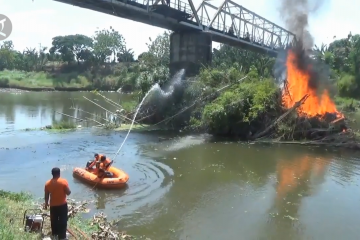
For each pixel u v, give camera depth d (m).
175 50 40.25
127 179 14.03
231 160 18.44
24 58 107.12
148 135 25.12
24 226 7.73
